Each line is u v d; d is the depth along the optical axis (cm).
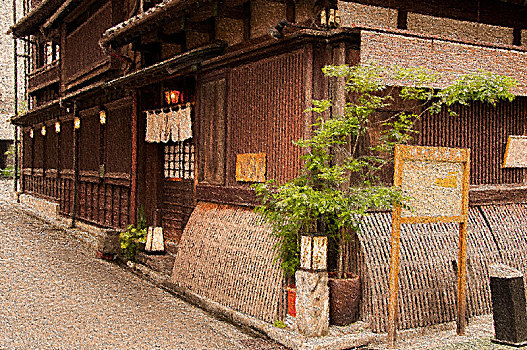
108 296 894
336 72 646
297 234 713
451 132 841
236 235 841
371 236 721
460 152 677
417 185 648
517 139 919
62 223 1789
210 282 852
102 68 1452
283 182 773
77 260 1201
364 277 700
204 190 972
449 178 675
